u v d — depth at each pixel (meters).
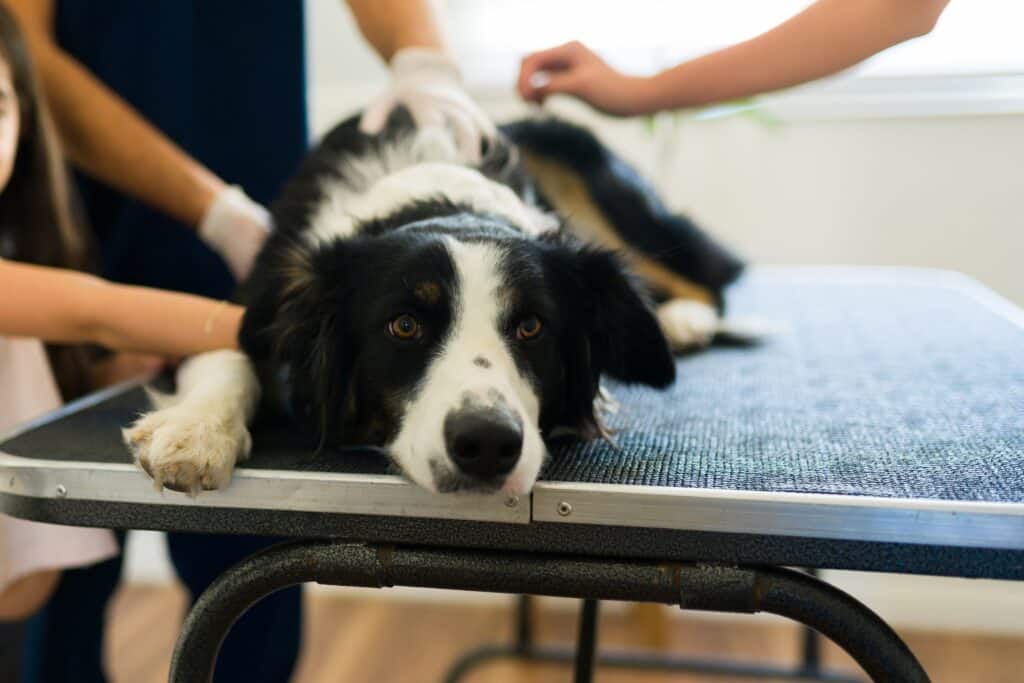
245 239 1.57
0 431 1.34
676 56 2.50
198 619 0.84
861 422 1.08
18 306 1.09
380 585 0.84
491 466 0.84
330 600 2.72
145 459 0.86
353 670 2.34
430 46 1.55
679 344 1.63
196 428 0.89
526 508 0.82
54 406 1.40
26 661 1.77
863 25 1.18
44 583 1.48
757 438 1.02
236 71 1.83
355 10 1.65
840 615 0.77
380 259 1.07
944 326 1.66
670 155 2.51
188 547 1.78
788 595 0.77
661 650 2.38
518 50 2.57
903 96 2.41
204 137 1.86
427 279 1.03
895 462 0.91
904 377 1.31
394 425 1.02
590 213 1.91
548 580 0.82
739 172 2.52
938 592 2.51
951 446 0.97
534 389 1.05
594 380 1.15
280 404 1.17
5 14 1.43
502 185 1.33
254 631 1.76
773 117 2.40
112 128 1.58
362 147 1.39
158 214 1.80
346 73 2.56
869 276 2.22
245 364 1.12
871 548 0.77
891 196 2.47
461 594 2.69
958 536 0.76
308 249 1.15
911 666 0.76
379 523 0.85
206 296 1.84
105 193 1.85
